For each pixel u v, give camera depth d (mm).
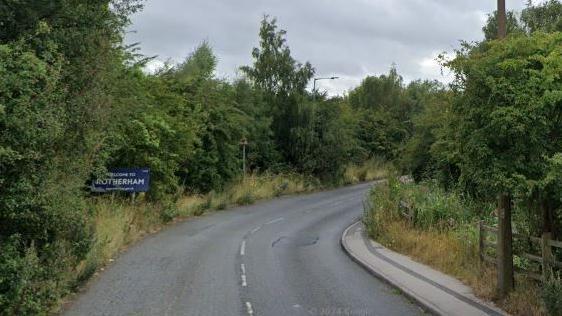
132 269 14594
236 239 21500
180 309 10594
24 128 8523
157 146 22844
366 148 60688
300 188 43969
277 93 47438
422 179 30953
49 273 9734
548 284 8797
